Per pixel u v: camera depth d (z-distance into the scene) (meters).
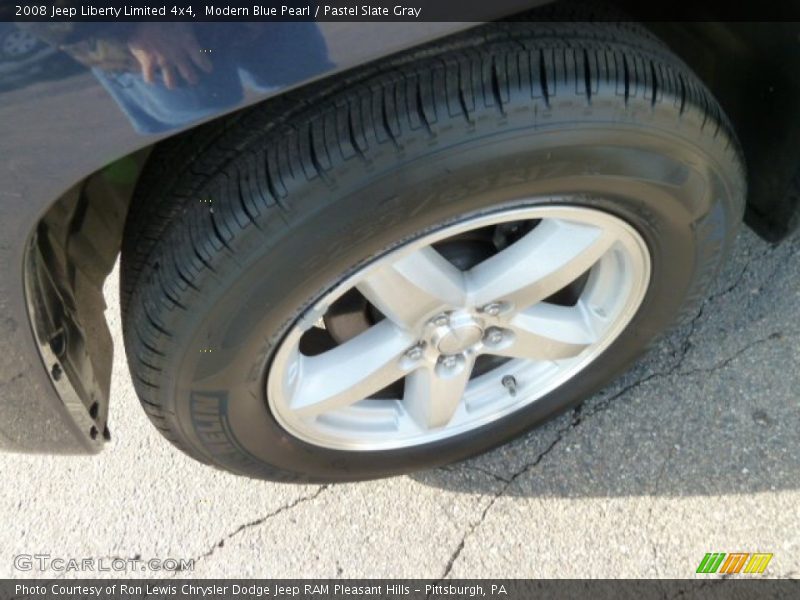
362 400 1.74
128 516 1.99
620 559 1.80
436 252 1.42
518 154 1.19
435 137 1.14
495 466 1.95
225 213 1.18
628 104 1.19
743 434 1.89
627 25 1.33
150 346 1.33
